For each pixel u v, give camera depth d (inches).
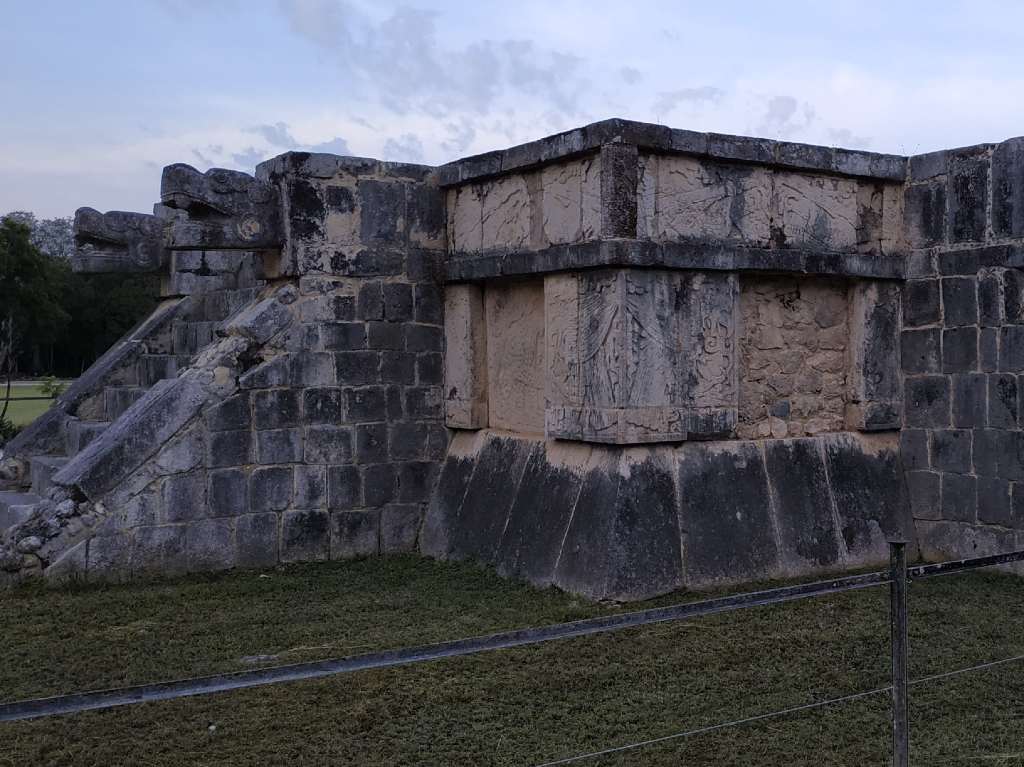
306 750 181.2
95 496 308.5
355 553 348.8
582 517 298.2
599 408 298.7
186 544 319.9
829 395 344.8
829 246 337.4
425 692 210.2
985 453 324.8
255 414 332.2
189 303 445.7
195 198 331.3
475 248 354.0
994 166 321.1
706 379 310.2
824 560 319.6
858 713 198.7
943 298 338.6
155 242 420.2
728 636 246.5
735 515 308.2
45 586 297.3
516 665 226.8
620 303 293.1
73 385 456.8
